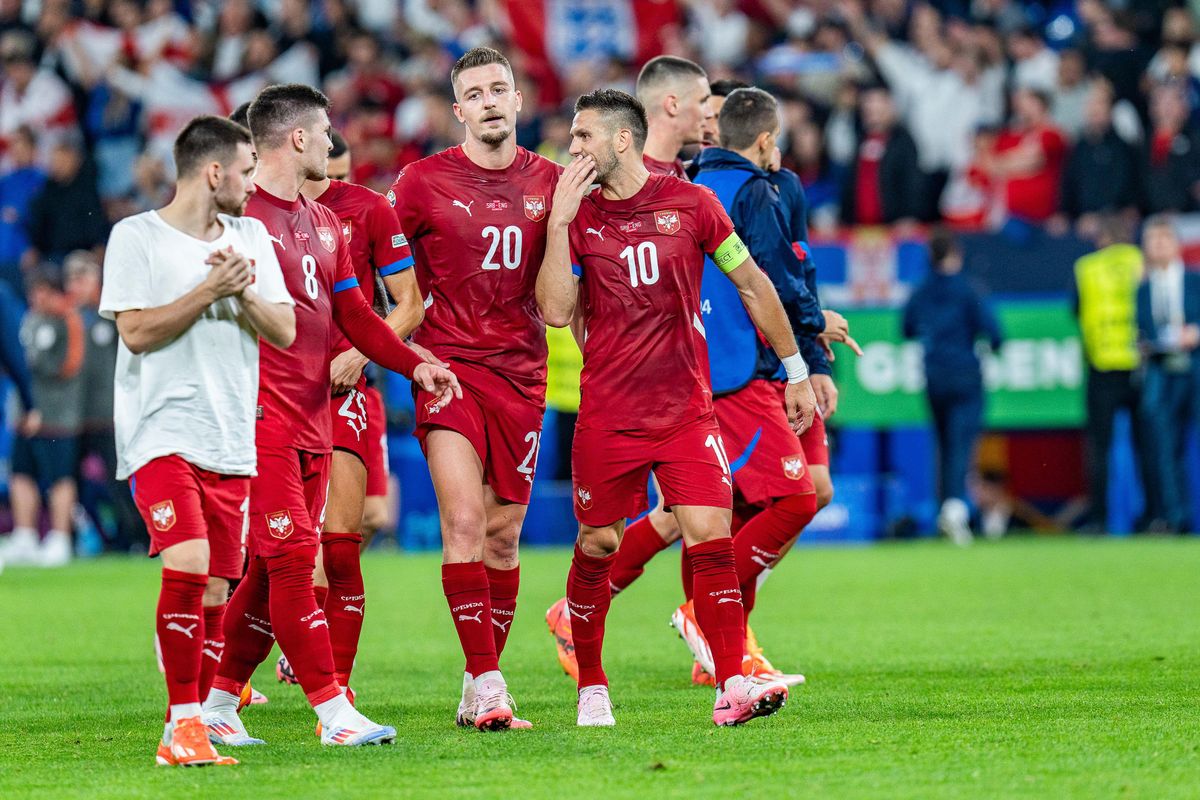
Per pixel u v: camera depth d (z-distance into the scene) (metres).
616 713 20.33
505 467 20.38
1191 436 52.94
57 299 50.09
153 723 20.36
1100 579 38.47
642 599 37.12
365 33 66.06
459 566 19.25
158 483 16.75
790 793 14.52
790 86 61.62
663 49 68.06
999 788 14.62
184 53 67.81
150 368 16.88
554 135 56.44
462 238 20.17
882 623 30.66
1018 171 58.28
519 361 20.34
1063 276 53.34
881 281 53.31
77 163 59.47
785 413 23.03
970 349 50.97
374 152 59.03
